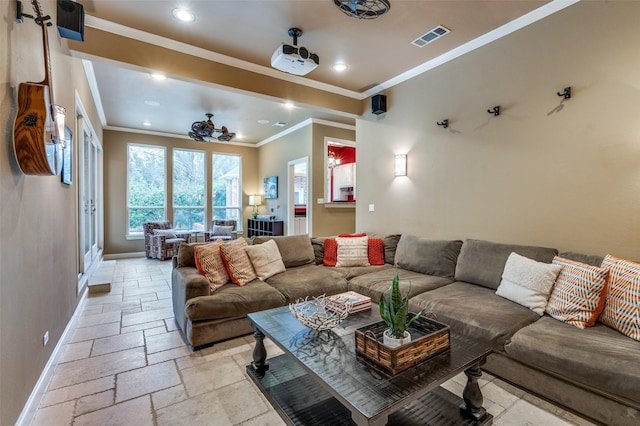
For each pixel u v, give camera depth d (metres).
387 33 2.97
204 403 1.87
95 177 5.64
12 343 1.54
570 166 2.53
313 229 6.22
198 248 2.98
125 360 2.38
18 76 1.66
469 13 2.66
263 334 2.04
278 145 7.50
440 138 3.55
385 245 3.91
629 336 1.75
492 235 3.09
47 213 2.21
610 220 2.32
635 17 2.18
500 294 2.49
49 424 1.69
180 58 3.19
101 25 2.80
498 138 3.01
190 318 2.49
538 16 2.66
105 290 4.16
